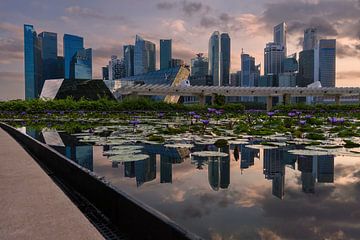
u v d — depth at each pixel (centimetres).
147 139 889
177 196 324
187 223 240
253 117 2452
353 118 2495
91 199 336
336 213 261
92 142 840
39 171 514
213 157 588
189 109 3925
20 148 812
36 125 1733
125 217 247
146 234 213
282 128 1141
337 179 403
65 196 366
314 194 327
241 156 596
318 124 1587
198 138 905
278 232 221
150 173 450
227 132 1084
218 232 221
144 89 5919
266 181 394
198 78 17238
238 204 292
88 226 271
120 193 258
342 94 7119
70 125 1689
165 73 9100
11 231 260
